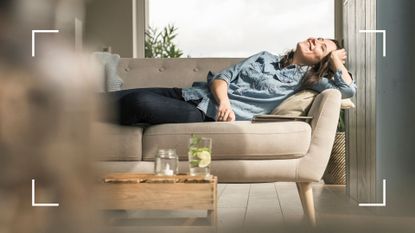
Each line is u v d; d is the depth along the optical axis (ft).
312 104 8.75
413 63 8.36
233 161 8.09
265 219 1.60
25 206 1.37
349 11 11.04
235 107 9.27
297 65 9.34
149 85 10.79
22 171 1.36
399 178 8.36
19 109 1.36
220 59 10.97
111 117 1.52
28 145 1.37
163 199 6.24
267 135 8.01
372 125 8.65
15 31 1.36
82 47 1.44
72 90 1.41
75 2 1.42
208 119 9.00
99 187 1.44
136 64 10.96
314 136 8.21
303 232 1.45
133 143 8.30
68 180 1.39
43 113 1.37
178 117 8.50
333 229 1.43
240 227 1.60
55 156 1.38
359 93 9.91
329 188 13.48
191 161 6.84
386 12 8.40
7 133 1.35
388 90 8.40
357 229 1.40
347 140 11.47
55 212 1.38
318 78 8.94
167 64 10.97
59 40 1.40
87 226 1.40
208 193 6.23
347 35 11.34
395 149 8.39
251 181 8.13
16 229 1.38
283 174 8.04
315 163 8.08
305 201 8.22
